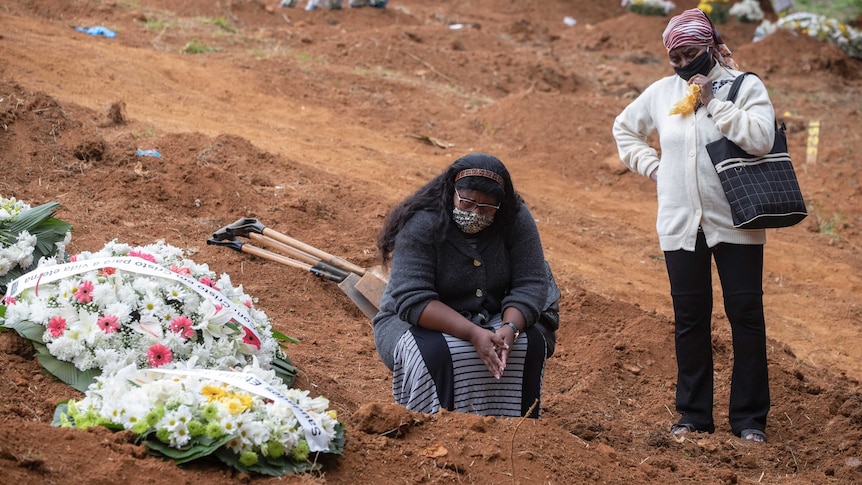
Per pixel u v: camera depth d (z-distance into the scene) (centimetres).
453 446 557
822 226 1642
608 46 2734
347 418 619
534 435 581
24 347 592
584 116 1869
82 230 912
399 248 632
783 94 2391
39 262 647
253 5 2309
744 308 722
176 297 609
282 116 1667
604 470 579
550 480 546
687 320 738
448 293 639
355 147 1567
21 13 1916
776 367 862
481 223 615
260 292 903
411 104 1891
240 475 481
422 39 2275
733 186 697
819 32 2697
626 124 772
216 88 1709
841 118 2205
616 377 856
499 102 1906
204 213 1044
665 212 731
